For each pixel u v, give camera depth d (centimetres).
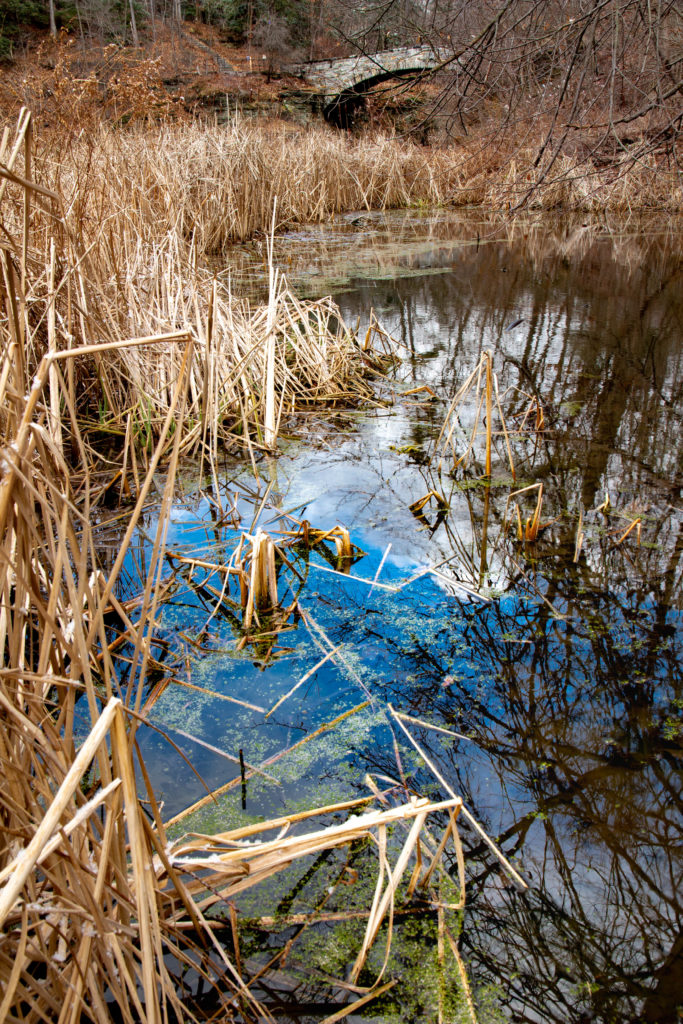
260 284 696
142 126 784
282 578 263
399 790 174
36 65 457
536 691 208
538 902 149
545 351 520
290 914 145
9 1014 105
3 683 108
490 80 460
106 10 1773
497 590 255
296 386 439
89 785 167
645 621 237
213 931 141
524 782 178
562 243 979
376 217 1219
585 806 172
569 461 352
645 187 1110
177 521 298
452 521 300
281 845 139
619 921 146
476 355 514
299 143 1253
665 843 163
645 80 438
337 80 1631
